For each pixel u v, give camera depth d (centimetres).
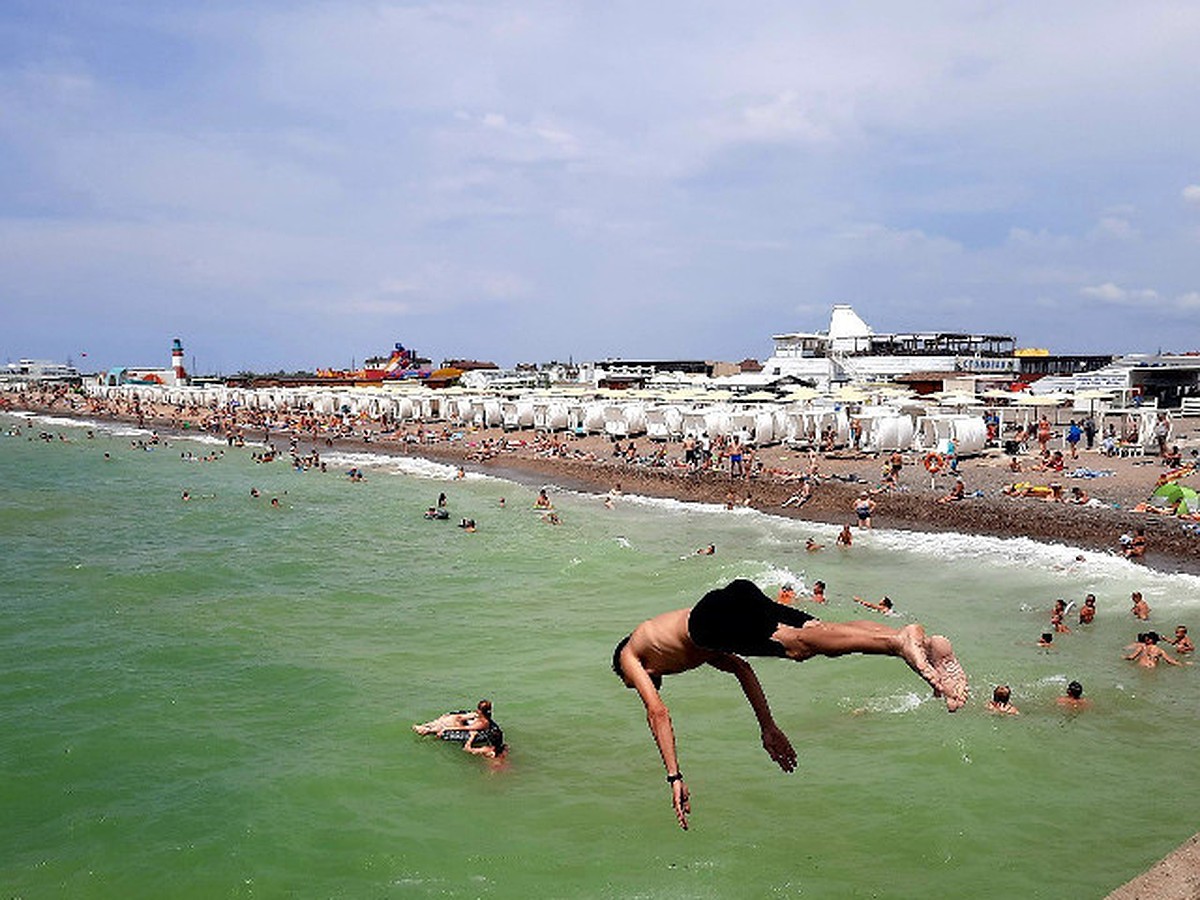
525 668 2078
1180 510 3219
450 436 7650
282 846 1273
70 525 4084
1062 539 3331
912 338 9938
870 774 1498
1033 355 9694
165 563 3238
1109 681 1900
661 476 5078
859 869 1224
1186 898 523
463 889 1178
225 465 6731
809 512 4222
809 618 349
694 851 1275
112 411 12381
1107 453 4781
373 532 3912
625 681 402
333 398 10338
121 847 1264
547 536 3806
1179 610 2409
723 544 3600
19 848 1265
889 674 1958
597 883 1192
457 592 2823
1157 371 6638
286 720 1748
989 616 2434
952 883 1189
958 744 1594
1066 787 1444
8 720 1720
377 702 1852
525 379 12319
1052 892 1162
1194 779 1464
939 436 4956
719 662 415
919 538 3556
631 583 2917
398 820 1361
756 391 8438
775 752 409
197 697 1867
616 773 1528
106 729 1684
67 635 2305
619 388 10369
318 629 2409
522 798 1436
